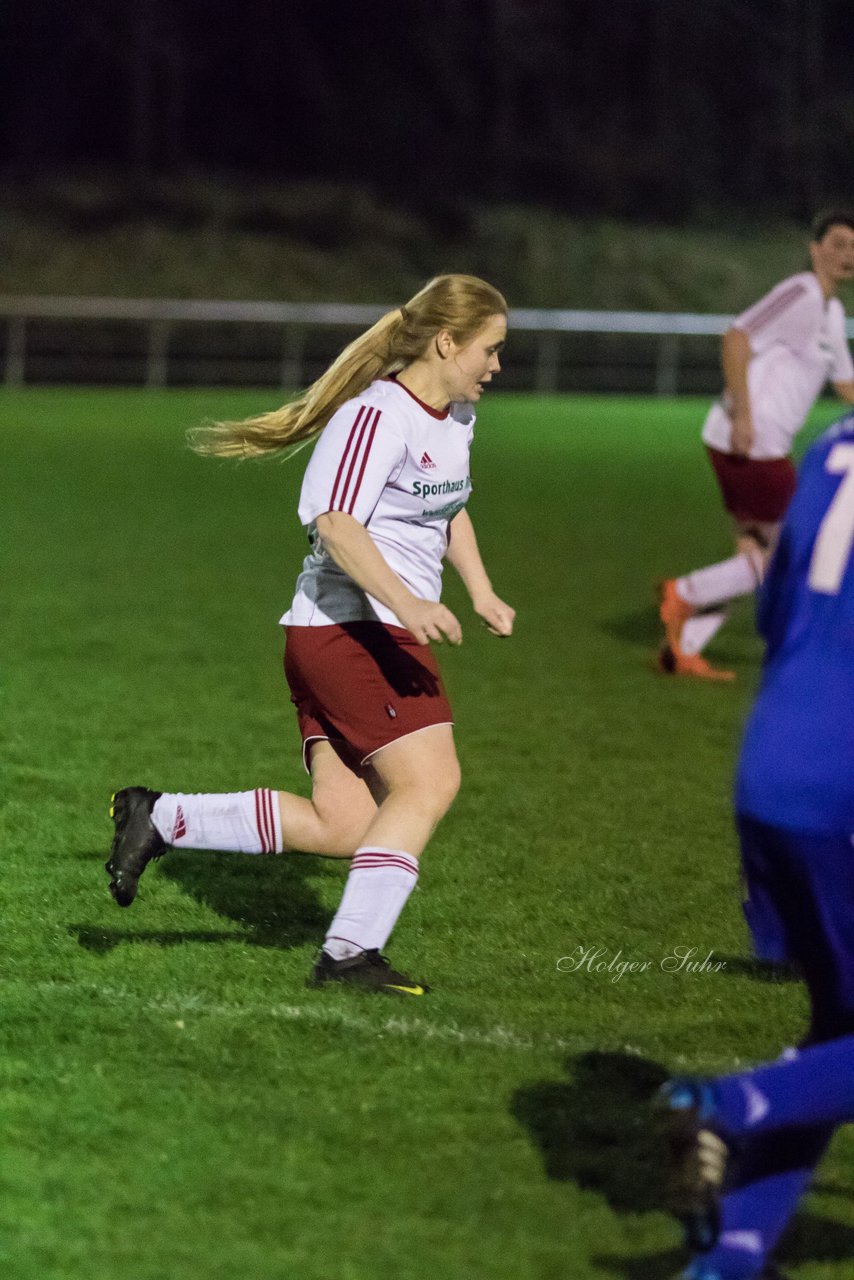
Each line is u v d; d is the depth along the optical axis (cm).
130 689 2781
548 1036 1373
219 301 11319
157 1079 1258
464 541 1545
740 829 1023
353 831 1499
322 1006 1409
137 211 11906
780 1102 934
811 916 997
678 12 13550
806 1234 1069
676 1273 1007
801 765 978
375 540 1449
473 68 13438
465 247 12256
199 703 2694
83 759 2317
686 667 3073
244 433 1483
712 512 5538
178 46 12850
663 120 13625
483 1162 1143
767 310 2942
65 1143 1152
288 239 12069
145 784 2197
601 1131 1193
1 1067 1273
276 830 1497
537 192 13325
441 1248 1030
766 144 13638
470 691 2891
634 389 10538
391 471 1411
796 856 986
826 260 2941
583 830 2048
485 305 1418
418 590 1471
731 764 2414
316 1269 1001
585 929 1681
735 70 13650
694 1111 909
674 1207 911
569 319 10194
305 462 6656
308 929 1642
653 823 2092
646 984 1523
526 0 13488
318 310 9756
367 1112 1212
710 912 1747
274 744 2444
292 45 13138
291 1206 1077
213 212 12038
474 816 2097
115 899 1534
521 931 1667
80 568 4047
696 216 13338
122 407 8619
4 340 9575
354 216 12244
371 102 13325
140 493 5591
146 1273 991
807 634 1000
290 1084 1256
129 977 1485
